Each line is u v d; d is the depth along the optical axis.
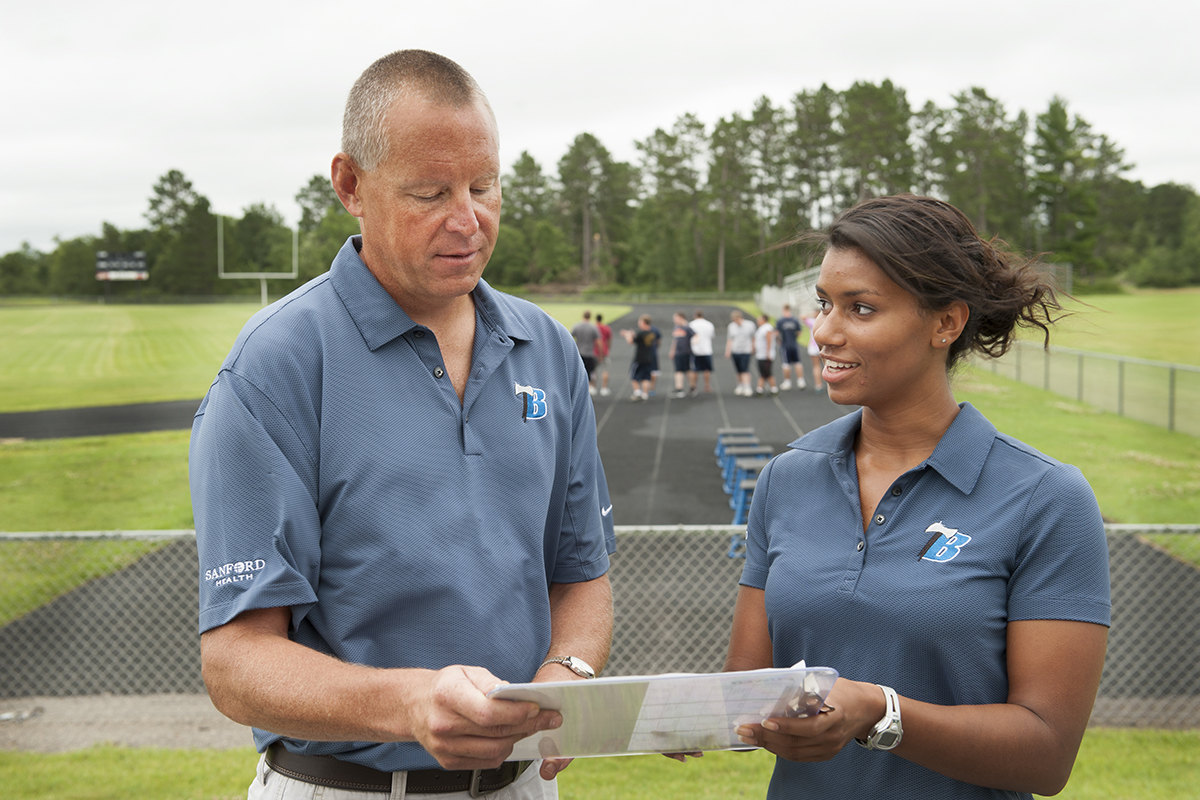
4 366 32.41
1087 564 1.29
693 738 1.12
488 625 1.37
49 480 13.22
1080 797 3.84
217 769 4.54
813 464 1.52
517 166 110.00
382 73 1.30
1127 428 15.22
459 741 1.05
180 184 95.50
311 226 112.25
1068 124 88.88
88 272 93.50
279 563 1.26
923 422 1.42
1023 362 22.00
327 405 1.33
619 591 7.08
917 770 1.34
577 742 1.10
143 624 6.71
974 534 1.33
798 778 1.43
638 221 102.88
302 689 1.17
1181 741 4.64
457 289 1.34
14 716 5.35
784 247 1.50
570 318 52.09
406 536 1.33
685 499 10.82
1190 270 84.56
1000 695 1.31
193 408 21.73
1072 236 83.81
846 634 1.37
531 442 1.49
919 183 85.75
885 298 1.34
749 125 90.31
